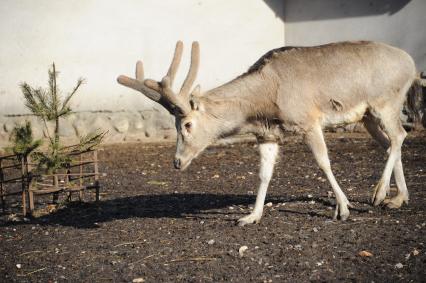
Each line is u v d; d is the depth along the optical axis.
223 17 18.27
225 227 8.71
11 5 16.58
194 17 18.00
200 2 18.02
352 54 9.08
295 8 18.80
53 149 9.77
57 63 16.97
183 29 17.95
